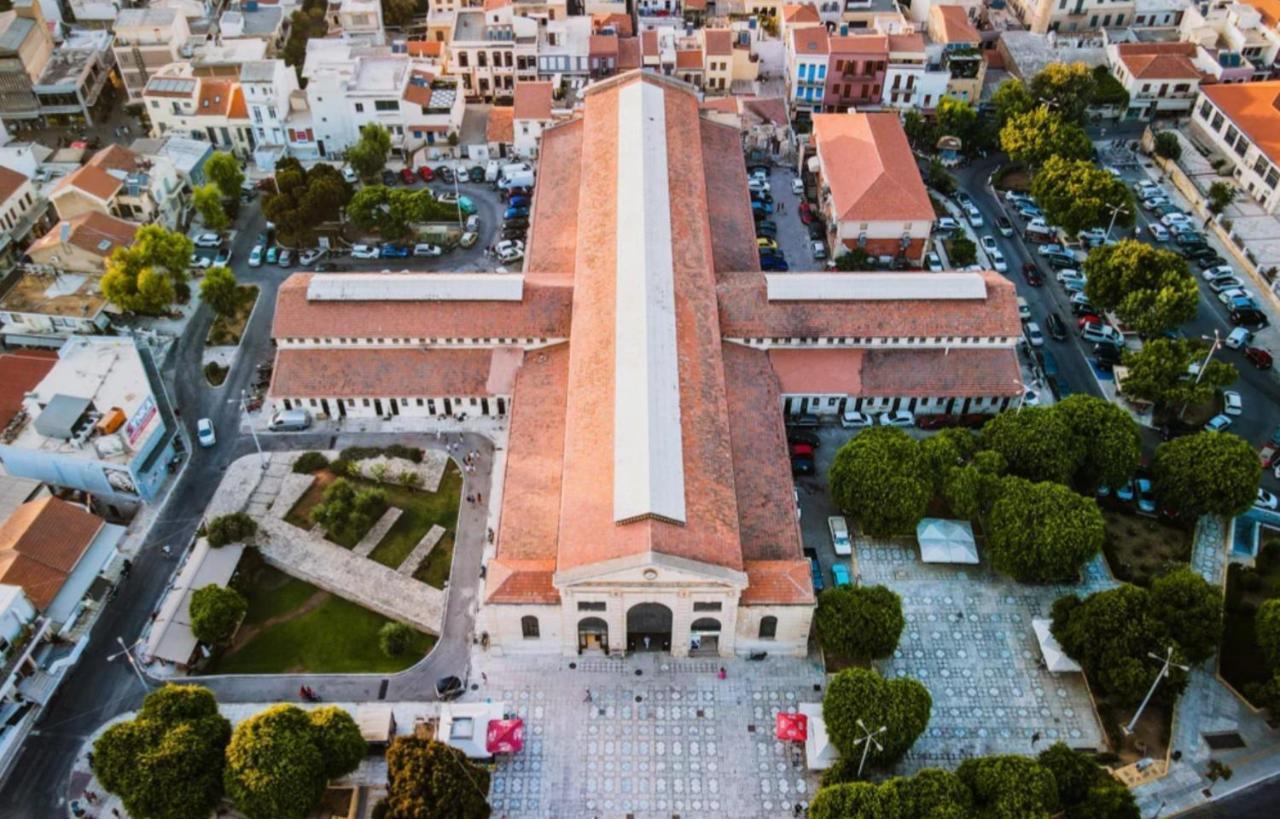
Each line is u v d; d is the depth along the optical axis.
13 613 110.94
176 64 198.00
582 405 126.19
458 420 144.38
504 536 118.31
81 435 131.38
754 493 123.56
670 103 177.00
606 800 105.06
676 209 154.50
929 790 95.00
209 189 171.38
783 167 195.88
